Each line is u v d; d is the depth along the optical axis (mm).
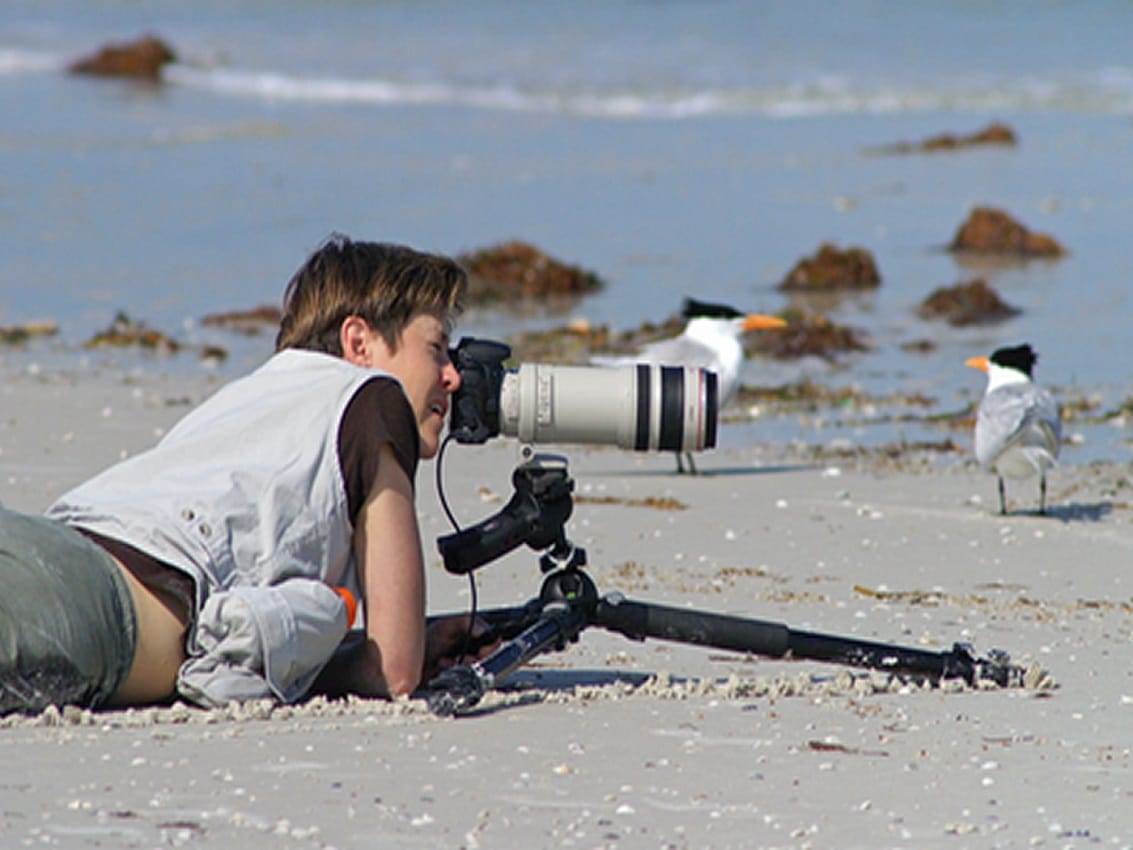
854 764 13523
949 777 13219
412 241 62188
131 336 47656
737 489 31516
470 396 15320
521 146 86812
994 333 49625
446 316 15594
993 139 86312
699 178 77625
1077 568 25156
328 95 106062
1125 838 11820
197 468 14703
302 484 14586
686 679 17203
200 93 106438
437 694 14828
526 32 127375
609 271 59031
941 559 25656
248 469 14578
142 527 14336
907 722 14953
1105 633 20375
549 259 56875
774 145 87500
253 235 63812
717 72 112000
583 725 14477
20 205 68438
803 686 16266
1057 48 117500
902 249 62875
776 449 36094
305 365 15312
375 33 128125
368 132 90750
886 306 53969
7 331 47875
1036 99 101938
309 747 13406
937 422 39094
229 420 14914
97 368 43719
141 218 66688
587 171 79125
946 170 79625
